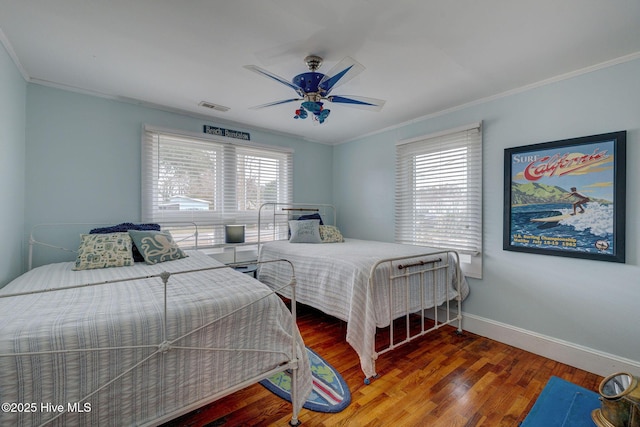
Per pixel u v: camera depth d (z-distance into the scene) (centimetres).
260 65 197
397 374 194
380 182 359
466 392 175
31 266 213
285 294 270
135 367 106
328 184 427
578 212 204
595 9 139
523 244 232
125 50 181
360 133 375
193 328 118
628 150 185
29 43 173
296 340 150
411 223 322
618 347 189
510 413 157
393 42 169
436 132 292
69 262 226
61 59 192
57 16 147
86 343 97
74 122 240
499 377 192
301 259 255
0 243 175
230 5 139
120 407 103
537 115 225
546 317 221
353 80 220
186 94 252
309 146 405
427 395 172
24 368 89
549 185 218
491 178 253
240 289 141
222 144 327
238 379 130
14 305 115
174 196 294
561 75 211
